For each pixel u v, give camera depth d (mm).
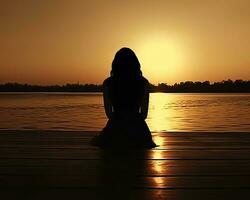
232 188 3049
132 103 4762
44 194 2865
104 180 3301
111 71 4781
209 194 2875
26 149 4938
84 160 4188
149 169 3752
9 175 3482
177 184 3176
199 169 3766
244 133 6887
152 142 4969
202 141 5801
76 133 6668
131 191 2955
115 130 4785
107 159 4246
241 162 4121
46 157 4363
